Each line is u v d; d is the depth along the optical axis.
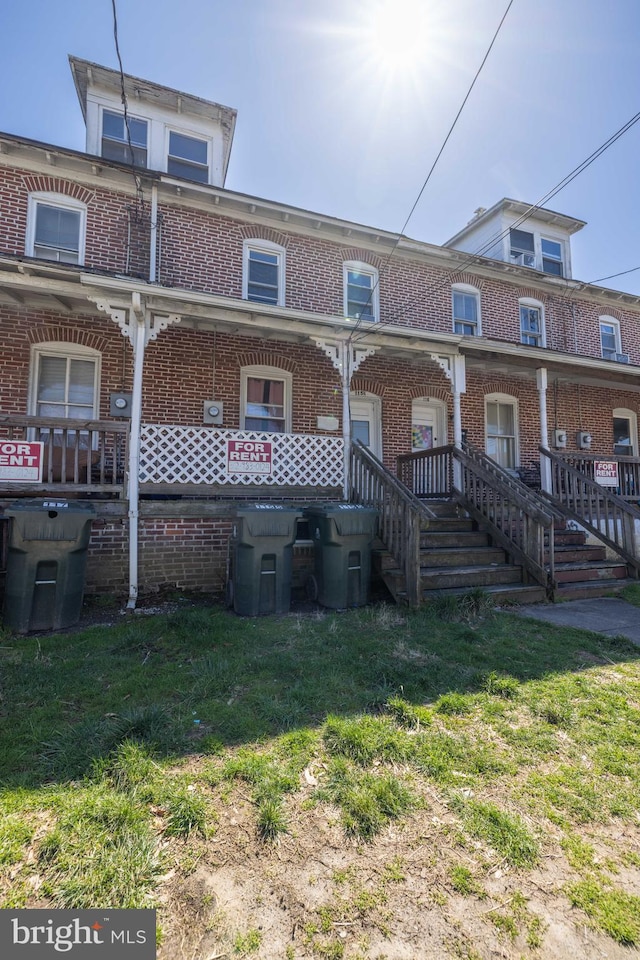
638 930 1.70
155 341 8.34
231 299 6.89
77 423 6.33
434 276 11.21
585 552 8.13
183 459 7.12
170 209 8.85
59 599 5.23
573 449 12.14
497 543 7.71
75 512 5.32
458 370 8.68
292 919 1.75
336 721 3.12
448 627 5.23
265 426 9.23
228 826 2.21
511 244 13.43
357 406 10.20
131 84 9.62
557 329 12.65
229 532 7.39
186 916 1.75
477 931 1.70
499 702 3.47
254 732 3.02
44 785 2.45
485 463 8.55
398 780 2.55
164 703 3.38
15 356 7.60
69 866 1.95
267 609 5.89
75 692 3.54
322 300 9.95
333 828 2.21
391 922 1.74
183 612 5.73
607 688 3.75
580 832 2.21
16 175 8.01
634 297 13.35
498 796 2.46
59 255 8.18
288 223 9.74
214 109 10.25
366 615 5.75
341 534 6.18
